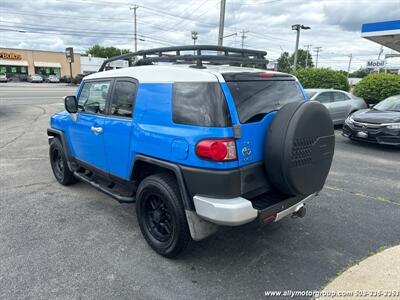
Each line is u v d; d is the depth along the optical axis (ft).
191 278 9.68
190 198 9.51
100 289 9.14
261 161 9.73
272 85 10.55
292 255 10.90
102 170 13.32
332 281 9.50
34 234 12.15
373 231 12.54
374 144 28.94
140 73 11.14
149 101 10.48
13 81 187.93
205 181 8.98
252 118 9.46
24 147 26.73
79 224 13.00
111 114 12.30
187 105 9.36
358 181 18.47
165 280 9.58
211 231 10.03
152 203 11.05
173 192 9.89
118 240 11.79
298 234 12.30
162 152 9.93
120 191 13.29
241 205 8.78
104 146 12.71
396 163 22.49
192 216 9.58
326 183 18.10
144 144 10.54
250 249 11.27
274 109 10.27
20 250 11.04
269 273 9.93
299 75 60.64
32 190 16.71
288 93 11.17
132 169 11.29
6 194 16.12
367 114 28.17
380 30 56.85
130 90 11.39
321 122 10.05
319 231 12.53
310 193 10.40
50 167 20.88
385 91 46.83
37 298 8.76
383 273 9.78
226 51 11.60
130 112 11.27
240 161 9.05
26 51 208.64
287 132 9.18
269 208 9.41
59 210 14.30
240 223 8.86
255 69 10.95
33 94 96.73
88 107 13.96
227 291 9.12
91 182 14.23
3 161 22.30
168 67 10.30
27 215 13.76
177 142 9.43
